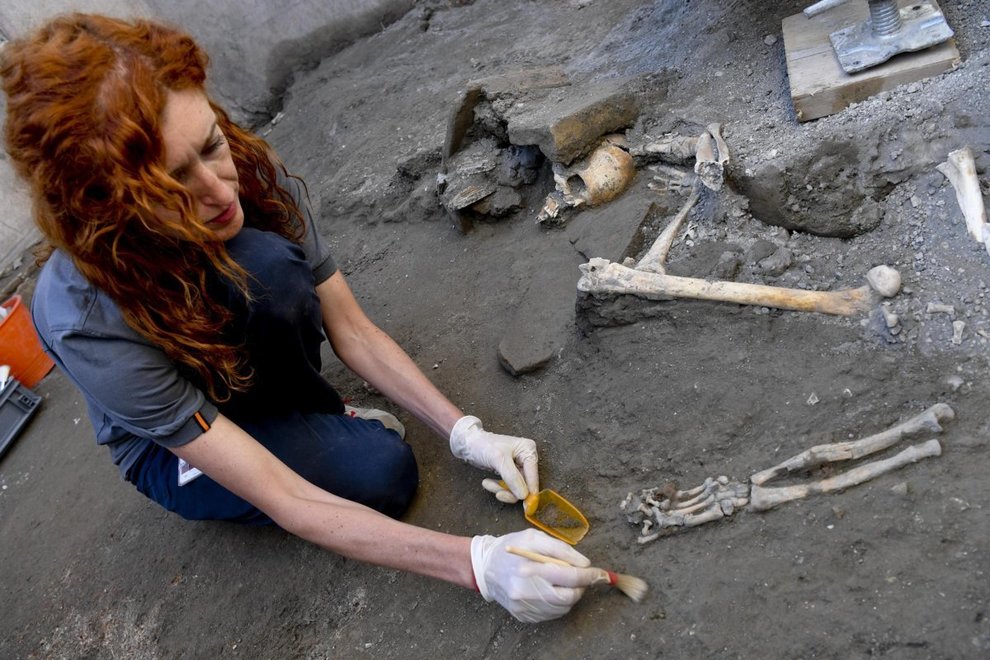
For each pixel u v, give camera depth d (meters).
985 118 1.82
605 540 1.66
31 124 1.24
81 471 2.88
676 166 2.29
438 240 2.83
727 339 1.81
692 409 1.76
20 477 3.07
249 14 4.52
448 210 2.70
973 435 1.45
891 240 1.84
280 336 1.77
